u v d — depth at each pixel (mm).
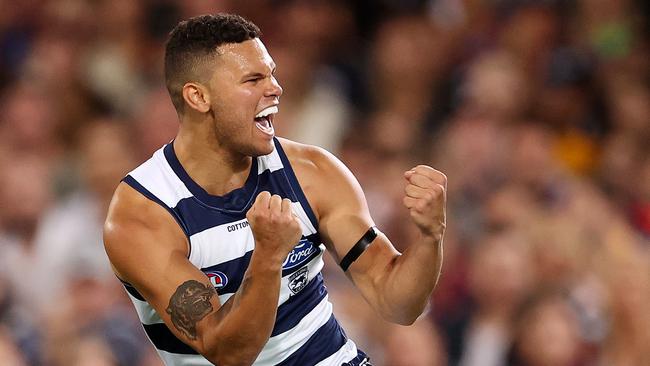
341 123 19312
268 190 8961
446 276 15961
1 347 14500
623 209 18219
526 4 20766
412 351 14500
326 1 20906
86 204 16984
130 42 20406
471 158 17625
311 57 20031
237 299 8078
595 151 19359
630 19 20688
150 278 8469
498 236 15875
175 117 17438
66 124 19500
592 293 15703
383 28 21078
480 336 15211
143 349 14695
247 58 8586
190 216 8711
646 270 16234
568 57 20141
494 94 18781
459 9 21172
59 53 19891
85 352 14305
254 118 8617
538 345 14859
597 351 15391
